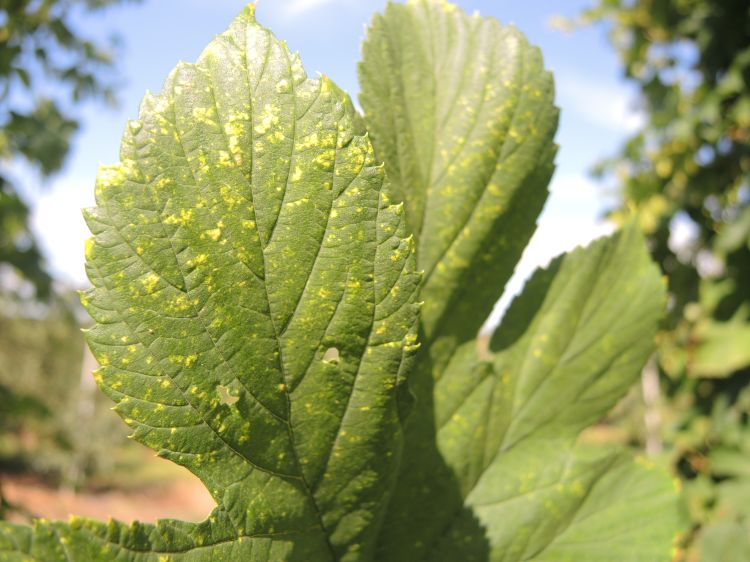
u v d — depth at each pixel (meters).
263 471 0.10
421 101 0.14
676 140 0.49
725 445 0.38
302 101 0.09
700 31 0.49
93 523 0.08
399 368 0.10
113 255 0.09
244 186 0.09
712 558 0.34
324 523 0.10
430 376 0.13
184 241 0.09
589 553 0.13
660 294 0.15
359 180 0.09
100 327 0.09
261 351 0.09
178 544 0.09
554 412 0.14
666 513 0.13
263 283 0.09
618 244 0.15
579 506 0.13
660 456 0.42
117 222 0.09
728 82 0.45
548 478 0.13
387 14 0.14
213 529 0.09
